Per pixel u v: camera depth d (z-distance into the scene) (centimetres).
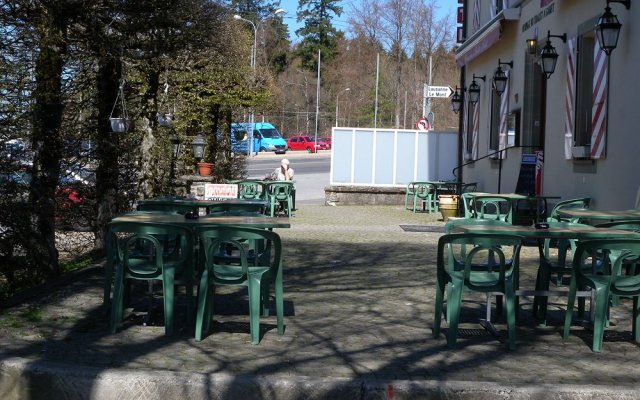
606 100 1169
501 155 1734
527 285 866
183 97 1953
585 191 1262
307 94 7756
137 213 773
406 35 5325
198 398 486
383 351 582
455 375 519
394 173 2297
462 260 711
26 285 834
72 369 502
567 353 583
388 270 973
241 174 2331
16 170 802
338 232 1425
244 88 2006
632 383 503
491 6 1959
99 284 835
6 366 511
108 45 926
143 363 539
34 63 808
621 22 1121
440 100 5450
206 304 629
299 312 725
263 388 484
